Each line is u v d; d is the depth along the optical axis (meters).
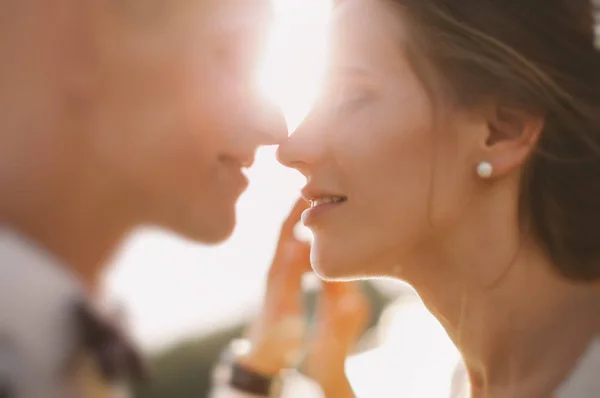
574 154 1.43
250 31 0.97
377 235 1.44
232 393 2.13
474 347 1.51
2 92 0.83
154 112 0.88
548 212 1.43
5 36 0.83
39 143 0.83
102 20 0.86
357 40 1.49
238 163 0.97
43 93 0.84
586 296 1.41
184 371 4.27
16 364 0.74
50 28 0.84
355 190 1.45
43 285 0.78
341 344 2.15
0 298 0.76
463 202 1.45
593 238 1.41
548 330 1.43
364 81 1.47
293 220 2.11
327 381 2.12
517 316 1.46
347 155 1.45
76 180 0.85
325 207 1.48
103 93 0.86
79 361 0.78
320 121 1.48
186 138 0.90
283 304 2.16
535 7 1.43
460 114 1.43
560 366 1.39
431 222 1.45
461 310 1.50
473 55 1.42
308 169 1.48
